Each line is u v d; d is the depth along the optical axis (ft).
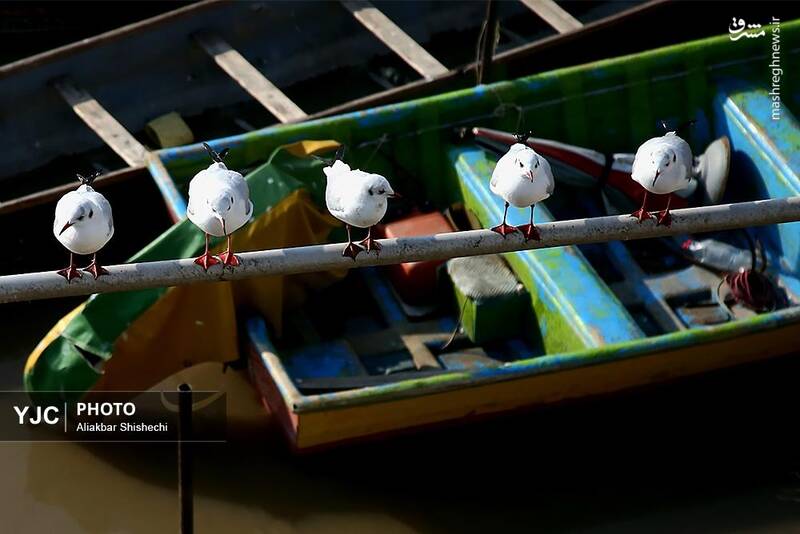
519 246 34.58
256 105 62.80
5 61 66.44
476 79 57.88
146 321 45.19
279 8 62.34
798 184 51.13
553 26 61.82
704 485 46.78
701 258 52.21
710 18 64.23
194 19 60.03
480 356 48.96
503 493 46.16
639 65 54.49
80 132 58.90
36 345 51.85
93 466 46.96
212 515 45.39
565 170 52.01
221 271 33.30
